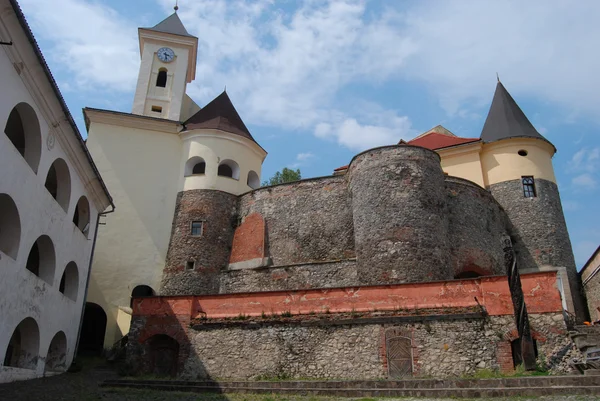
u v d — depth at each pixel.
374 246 22.17
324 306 17.81
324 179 27.22
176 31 36.94
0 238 14.09
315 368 16.83
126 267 27.89
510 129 30.88
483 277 16.69
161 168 30.70
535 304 16.03
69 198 18.19
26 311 14.94
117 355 21.80
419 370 15.95
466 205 25.75
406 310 16.97
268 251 26.95
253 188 31.98
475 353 15.76
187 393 15.05
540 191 28.89
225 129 31.50
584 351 14.89
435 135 34.62
